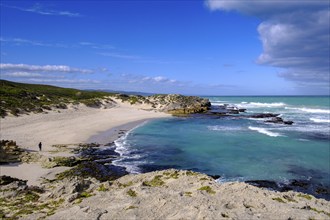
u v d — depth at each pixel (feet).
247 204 28.30
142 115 223.30
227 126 168.25
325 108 305.94
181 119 205.87
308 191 65.16
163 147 108.88
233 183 36.27
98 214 26.68
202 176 43.14
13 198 38.14
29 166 76.07
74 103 233.76
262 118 214.90
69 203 32.48
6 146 87.66
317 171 79.05
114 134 136.67
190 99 303.48
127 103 297.53
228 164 86.07
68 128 141.38
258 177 74.38
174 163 87.51
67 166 78.74
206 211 25.09
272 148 106.22
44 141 109.50
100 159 90.43
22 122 143.95
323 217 24.54
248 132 143.84
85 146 107.04
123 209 27.78
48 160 81.00
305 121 190.60
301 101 453.17
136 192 33.73
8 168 73.51
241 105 382.63
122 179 44.80
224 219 23.40
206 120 201.26
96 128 149.59
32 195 39.22
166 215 25.81
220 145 111.96
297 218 24.14
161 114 236.63
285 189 66.18
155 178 43.34
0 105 163.22
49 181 64.23
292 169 80.84
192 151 102.42
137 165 85.25
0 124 133.08
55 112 188.44
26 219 28.17
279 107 332.80
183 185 37.37
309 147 107.65
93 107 245.65
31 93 234.38
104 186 39.60
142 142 118.42
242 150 103.24
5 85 249.14
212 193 32.50
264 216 24.41
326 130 149.89
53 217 27.48
